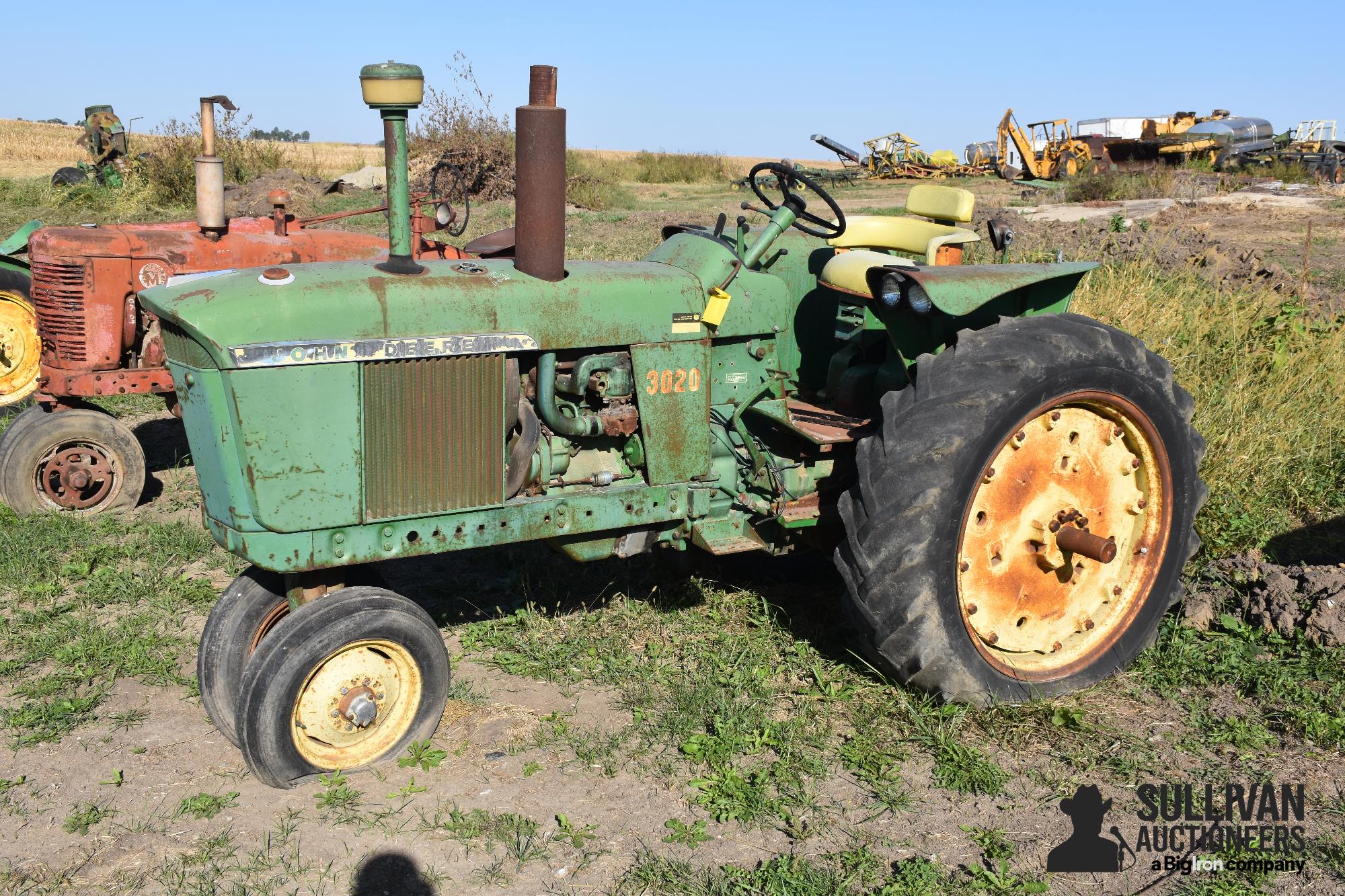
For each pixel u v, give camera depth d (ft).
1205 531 17.34
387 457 11.41
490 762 11.94
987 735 12.53
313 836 10.60
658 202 76.02
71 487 19.66
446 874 10.06
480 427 11.85
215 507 11.32
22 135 133.90
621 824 10.87
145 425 25.80
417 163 71.20
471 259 14.24
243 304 10.71
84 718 12.84
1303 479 19.34
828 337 16.69
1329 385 22.06
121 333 20.06
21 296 25.08
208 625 12.26
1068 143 93.04
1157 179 75.20
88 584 16.70
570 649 14.51
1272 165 92.07
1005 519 13.16
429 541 11.82
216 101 20.63
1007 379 12.40
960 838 10.69
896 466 12.29
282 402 10.80
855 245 17.13
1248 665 13.74
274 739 11.05
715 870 10.12
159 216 61.36
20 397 25.26
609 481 12.99
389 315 11.25
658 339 12.74
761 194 14.37
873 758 11.92
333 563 11.39
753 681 13.57
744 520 13.92
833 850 10.46
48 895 9.75
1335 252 44.16
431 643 11.80
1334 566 15.66
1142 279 26.37
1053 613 13.71
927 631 12.32
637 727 12.66
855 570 12.61
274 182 68.85
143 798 11.28
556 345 12.15
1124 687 13.73
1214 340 23.66
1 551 17.66
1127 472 13.97
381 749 11.76
